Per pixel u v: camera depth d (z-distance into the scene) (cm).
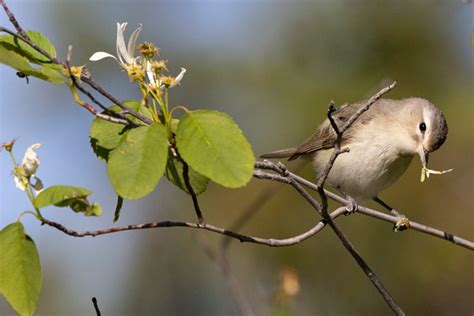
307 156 1022
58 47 1420
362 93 1340
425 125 907
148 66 585
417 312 1268
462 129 1319
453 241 782
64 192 544
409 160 949
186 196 1388
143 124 601
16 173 557
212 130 537
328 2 1391
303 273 1277
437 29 1359
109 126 614
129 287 1406
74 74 594
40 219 561
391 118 938
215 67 1455
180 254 1377
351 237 1297
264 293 858
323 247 1292
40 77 585
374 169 943
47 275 1414
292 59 1405
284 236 1292
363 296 1279
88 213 546
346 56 1374
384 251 1292
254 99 1414
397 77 1352
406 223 790
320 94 1361
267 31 1441
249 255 1287
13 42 614
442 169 1308
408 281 1282
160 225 602
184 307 1352
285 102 1385
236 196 1330
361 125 948
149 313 1369
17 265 557
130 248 1433
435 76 1352
